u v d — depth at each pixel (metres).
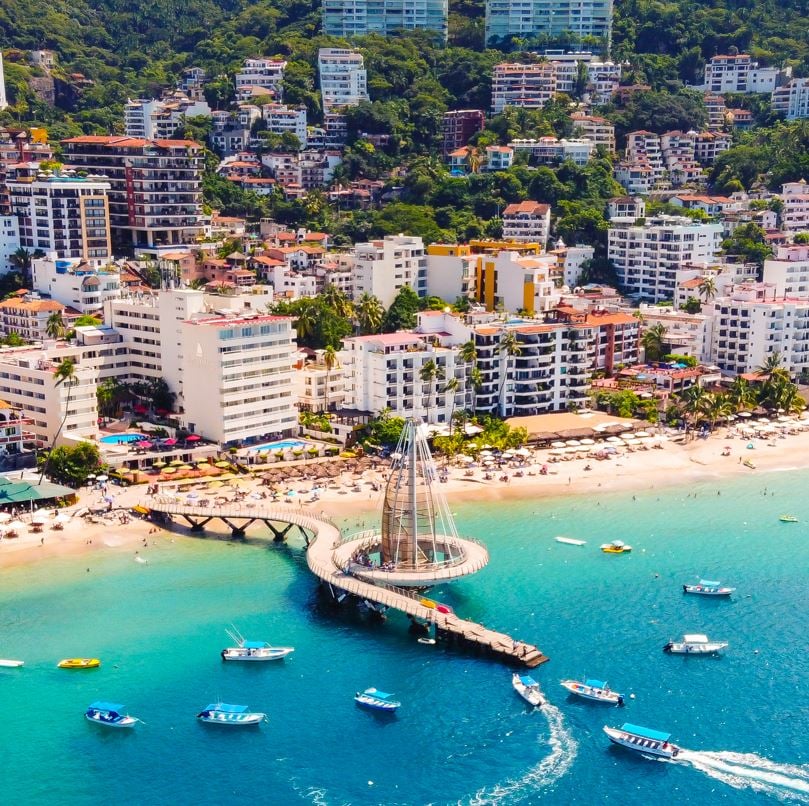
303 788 143.12
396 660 174.25
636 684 166.50
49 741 153.00
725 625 185.12
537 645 178.00
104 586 198.75
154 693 164.50
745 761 148.38
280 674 170.00
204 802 140.25
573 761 148.25
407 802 140.25
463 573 191.75
